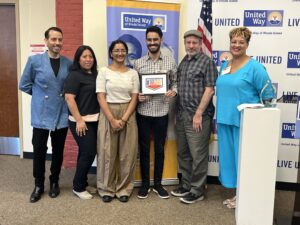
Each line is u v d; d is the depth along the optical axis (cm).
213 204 304
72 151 397
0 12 420
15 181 355
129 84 293
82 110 295
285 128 334
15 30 420
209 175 359
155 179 322
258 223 250
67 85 288
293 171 340
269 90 265
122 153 304
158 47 296
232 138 283
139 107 307
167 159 343
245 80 265
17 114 440
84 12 354
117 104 294
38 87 296
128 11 316
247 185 246
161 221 268
